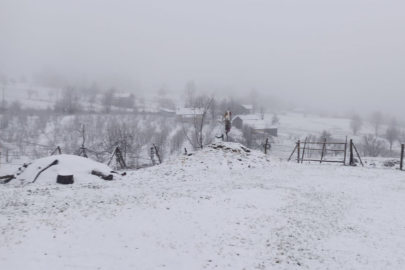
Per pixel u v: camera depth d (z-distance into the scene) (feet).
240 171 61.26
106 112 258.16
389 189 49.06
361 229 30.94
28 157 125.29
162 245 24.31
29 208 31.37
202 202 35.73
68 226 26.40
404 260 24.45
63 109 245.04
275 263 22.95
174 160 68.74
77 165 51.34
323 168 68.08
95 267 20.03
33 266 19.35
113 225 27.32
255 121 263.08
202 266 21.57
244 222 30.40
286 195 41.57
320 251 25.52
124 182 48.91
